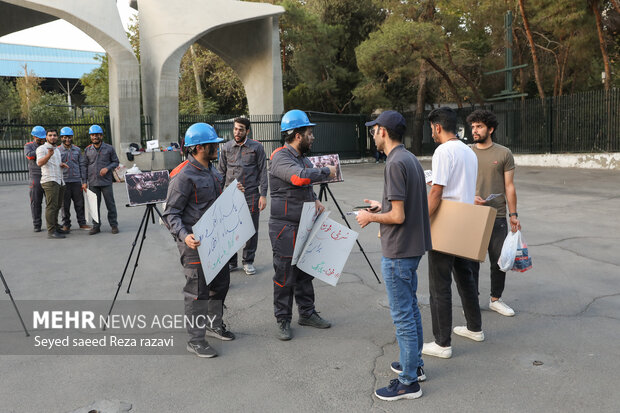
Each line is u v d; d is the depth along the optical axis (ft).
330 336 14.05
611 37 74.74
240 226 13.46
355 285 18.60
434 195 11.68
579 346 12.82
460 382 11.15
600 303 15.88
